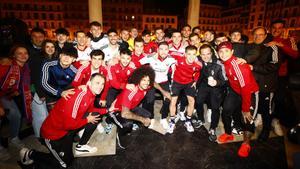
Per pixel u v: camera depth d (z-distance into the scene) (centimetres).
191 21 673
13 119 313
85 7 4256
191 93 369
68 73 327
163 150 328
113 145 338
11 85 312
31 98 349
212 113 356
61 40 413
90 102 268
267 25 4000
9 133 349
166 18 4669
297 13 3250
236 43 371
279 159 311
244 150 315
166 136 366
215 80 330
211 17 5325
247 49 359
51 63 309
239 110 360
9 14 4075
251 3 4259
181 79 364
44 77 303
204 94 376
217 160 307
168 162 302
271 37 367
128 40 600
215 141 353
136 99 322
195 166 295
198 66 358
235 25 4844
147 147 335
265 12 4025
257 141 355
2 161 293
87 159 304
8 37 538
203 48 337
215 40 467
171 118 374
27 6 4112
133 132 377
